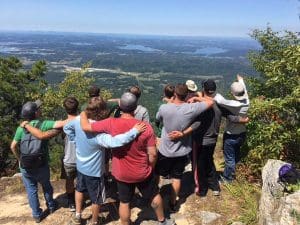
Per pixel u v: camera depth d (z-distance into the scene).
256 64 8.87
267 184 4.82
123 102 4.51
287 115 5.73
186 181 6.31
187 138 5.19
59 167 8.79
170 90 5.48
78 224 5.25
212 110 5.44
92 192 4.95
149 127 4.52
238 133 5.79
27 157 5.11
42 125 5.13
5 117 22.55
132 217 5.38
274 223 4.34
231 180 6.03
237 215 5.27
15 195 6.53
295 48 5.86
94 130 4.60
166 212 5.46
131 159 4.50
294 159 6.03
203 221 5.21
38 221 5.53
